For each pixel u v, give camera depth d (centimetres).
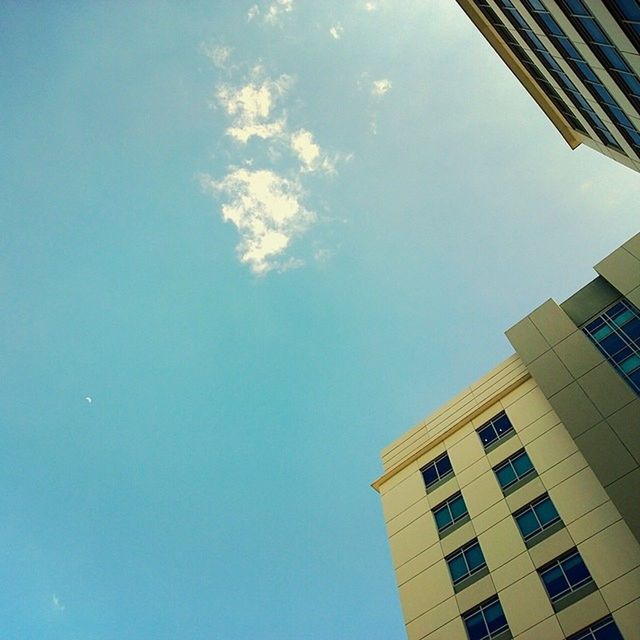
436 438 3662
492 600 2623
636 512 2308
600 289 3375
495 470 3142
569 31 2902
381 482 3775
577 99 3634
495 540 2825
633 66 2652
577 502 2634
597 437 2645
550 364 3156
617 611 2195
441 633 2689
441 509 3247
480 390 3700
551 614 2372
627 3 2364
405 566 3136
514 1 3216
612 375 2848
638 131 3130
